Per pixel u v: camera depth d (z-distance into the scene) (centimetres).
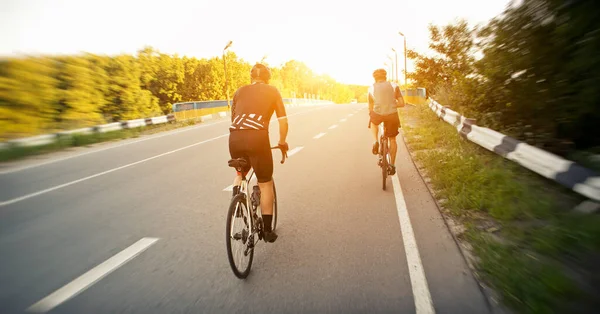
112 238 454
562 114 629
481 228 433
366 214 507
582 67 552
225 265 376
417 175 711
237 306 301
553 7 564
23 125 1393
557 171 455
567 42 582
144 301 312
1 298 321
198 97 6838
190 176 782
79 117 1698
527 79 707
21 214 559
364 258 378
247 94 373
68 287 338
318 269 359
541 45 636
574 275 324
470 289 312
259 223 391
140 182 744
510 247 374
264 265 372
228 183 714
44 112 1505
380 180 686
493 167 646
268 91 374
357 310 290
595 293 296
